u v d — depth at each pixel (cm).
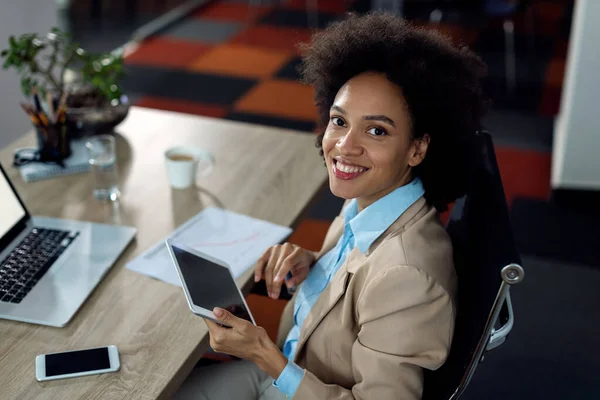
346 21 149
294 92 436
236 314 147
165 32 511
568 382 241
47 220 181
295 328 164
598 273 294
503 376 243
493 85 446
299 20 544
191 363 144
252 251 175
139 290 160
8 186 175
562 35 523
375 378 134
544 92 441
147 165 209
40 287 158
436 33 143
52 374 136
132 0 484
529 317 269
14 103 339
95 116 215
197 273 151
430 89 136
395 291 133
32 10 345
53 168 202
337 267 158
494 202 140
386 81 138
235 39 508
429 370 144
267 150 219
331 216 322
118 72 222
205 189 198
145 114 238
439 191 147
